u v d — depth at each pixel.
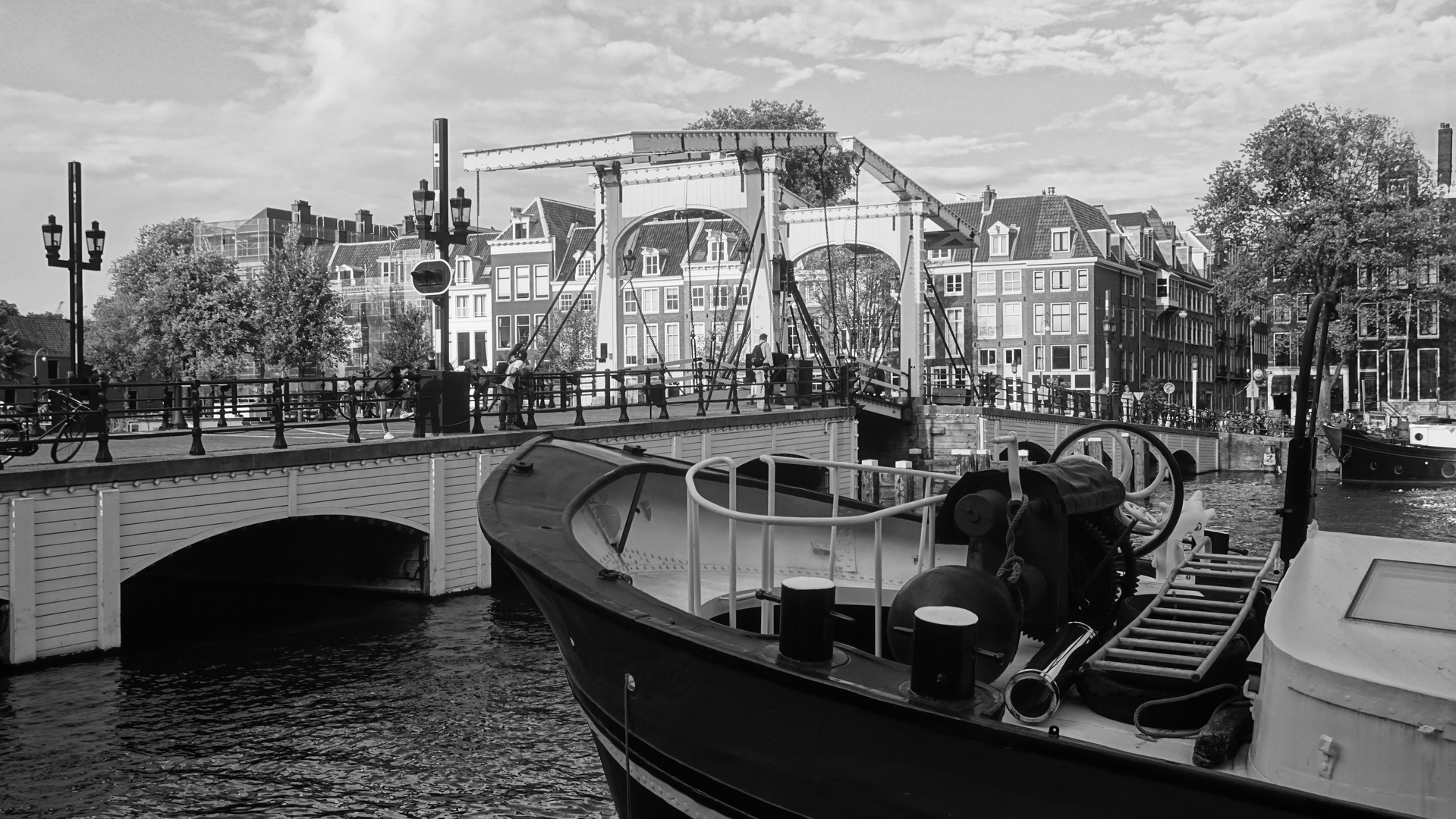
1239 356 86.88
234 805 7.71
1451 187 59.47
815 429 24.48
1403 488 35.09
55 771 8.20
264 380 12.99
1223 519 25.34
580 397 18.02
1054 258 59.78
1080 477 4.88
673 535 7.12
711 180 24.34
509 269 65.50
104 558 10.91
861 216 31.22
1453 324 54.22
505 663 11.38
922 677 3.58
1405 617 3.45
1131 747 3.88
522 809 7.73
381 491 13.83
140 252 59.16
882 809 3.79
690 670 4.37
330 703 9.99
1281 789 2.96
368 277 74.81
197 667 11.12
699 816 4.57
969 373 36.22
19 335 57.12
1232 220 47.47
